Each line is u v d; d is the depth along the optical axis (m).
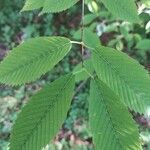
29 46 0.33
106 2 0.39
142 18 0.88
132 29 1.55
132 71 0.32
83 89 2.22
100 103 0.30
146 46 1.32
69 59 2.46
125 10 0.38
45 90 0.30
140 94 0.31
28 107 0.29
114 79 0.32
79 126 2.11
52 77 2.40
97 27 1.54
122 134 0.29
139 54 2.02
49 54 0.33
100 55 0.33
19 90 2.30
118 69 0.32
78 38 1.00
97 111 0.30
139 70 0.32
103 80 0.32
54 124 0.29
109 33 2.19
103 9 1.28
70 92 0.31
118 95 0.31
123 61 0.32
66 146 2.04
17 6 2.74
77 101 2.19
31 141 0.28
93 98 0.31
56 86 0.31
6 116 2.19
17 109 2.23
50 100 0.30
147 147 1.88
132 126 0.29
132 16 0.38
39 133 0.28
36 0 0.44
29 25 2.72
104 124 0.29
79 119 2.14
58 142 2.05
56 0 0.38
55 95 0.30
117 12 0.38
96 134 0.29
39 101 0.30
